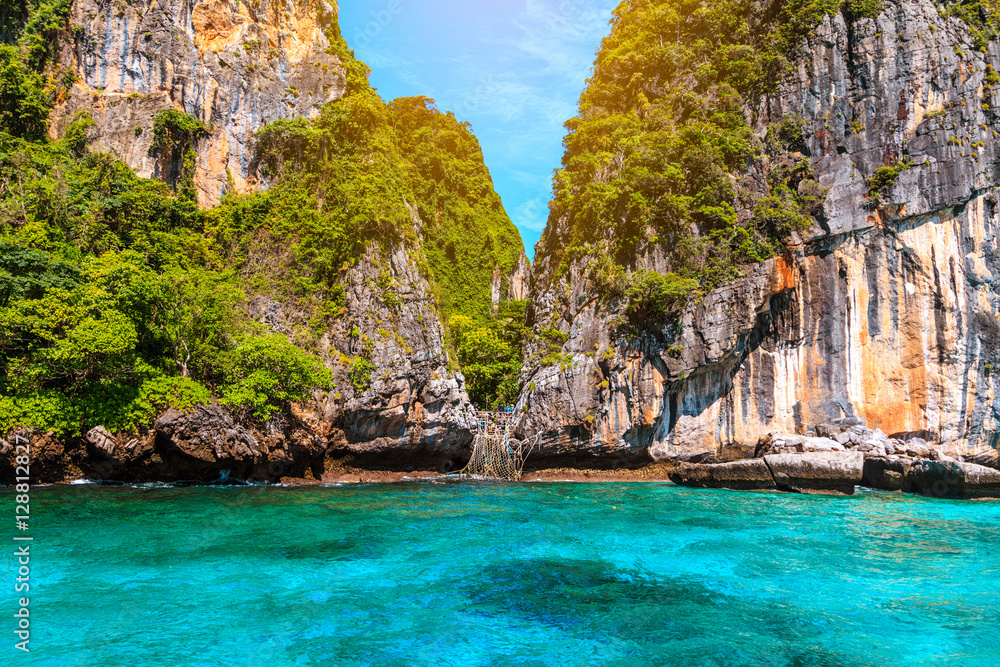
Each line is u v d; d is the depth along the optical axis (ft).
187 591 41.04
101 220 109.40
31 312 81.00
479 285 192.65
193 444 85.15
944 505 82.02
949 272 118.42
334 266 118.62
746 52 142.92
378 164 132.98
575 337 126.72
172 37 134.10
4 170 106.01
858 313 121.39
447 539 58.08
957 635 36.91
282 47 147.23
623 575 47.85
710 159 127.03
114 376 84.53
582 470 123.44
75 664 30.42
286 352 94.94
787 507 79.41
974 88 122.01
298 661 31.86
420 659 32.60
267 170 134.62
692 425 123.65
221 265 117.80
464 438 122.11
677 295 117.70
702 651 34.40
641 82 155.84
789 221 122.72
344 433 105.91
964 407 117.19
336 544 54.29
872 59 129.29
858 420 117.29
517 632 36.55
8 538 51.80
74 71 128.47
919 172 119.96
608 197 131.13
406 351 113.70
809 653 34.35
